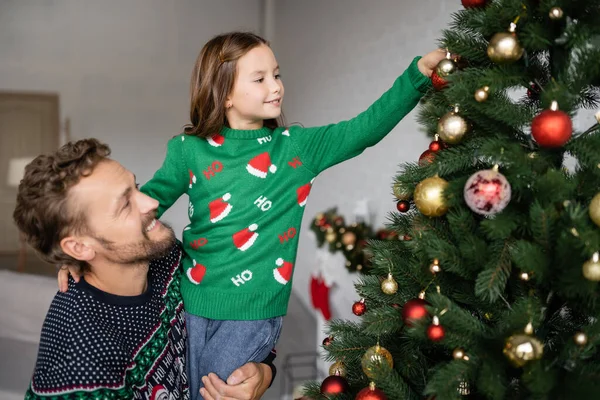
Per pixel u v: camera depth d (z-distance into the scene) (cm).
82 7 520
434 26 190
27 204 90
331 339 95
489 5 73
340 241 224
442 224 81
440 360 86
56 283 222
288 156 108
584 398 63
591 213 61
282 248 109
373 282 90
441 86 80
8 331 214
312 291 247
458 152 75
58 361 89
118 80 533
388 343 88
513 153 68
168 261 110
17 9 508
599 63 66
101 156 93
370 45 260
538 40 68
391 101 98
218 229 107
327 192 338
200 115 111
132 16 530
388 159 233
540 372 63
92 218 89
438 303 71
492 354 69
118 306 96
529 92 80
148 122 543
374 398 75
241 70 107
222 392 100
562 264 65
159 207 112
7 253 513
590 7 68
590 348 66
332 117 329
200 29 545
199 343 107
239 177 107
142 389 97
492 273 67
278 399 254
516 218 69
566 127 63
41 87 518
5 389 195
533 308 67
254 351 105
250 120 111
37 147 521
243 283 106
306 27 393
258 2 553
